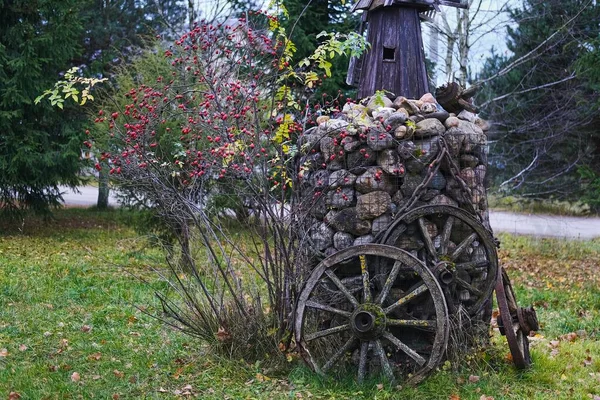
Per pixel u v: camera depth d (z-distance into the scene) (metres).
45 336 7.07
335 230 6.35
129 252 12.47
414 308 6.10
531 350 6.83
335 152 6.24
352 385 5.66
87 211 21.28
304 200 6.29
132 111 6.33
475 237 6.21
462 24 16.78
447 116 6.50
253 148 6.18
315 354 6.19
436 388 5.60
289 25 15.38
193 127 6.57
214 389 5.64
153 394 5.54
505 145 19.77
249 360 6.16
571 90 17.33
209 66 6.20
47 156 14.95
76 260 11.73
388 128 5.94
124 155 5.96
